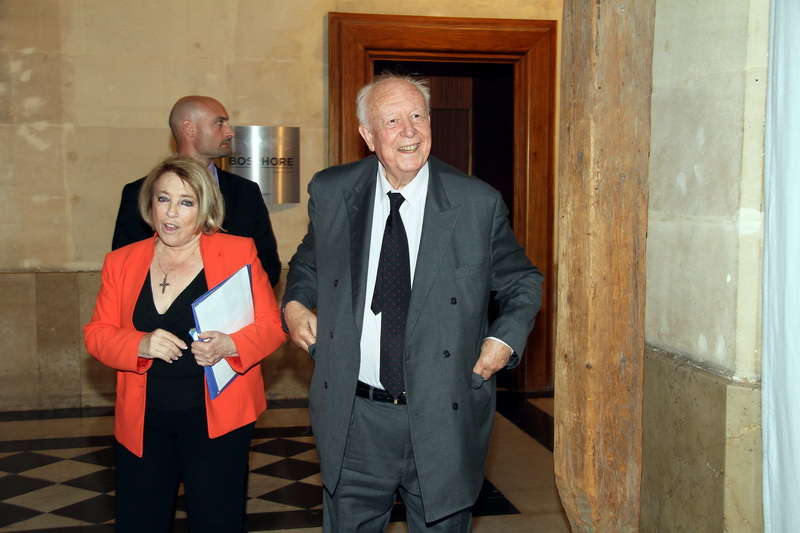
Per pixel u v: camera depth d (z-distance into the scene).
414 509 2.40
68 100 5.66
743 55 2.35
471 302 2.28
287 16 5.85
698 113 2.59
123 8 5.67
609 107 2.46
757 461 2.35
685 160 2.67
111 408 5.80
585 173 2.50
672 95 2.74
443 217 2.29
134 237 3.25
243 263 2.61
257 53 5.84
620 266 2.53
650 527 2.81
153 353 2.35
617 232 2.51
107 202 5.76
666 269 2.80
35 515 3.87
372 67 5.93
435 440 2.24
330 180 2.49
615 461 2.60
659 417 2.75
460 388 2.26
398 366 2.26
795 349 2.12
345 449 2.34
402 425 2.29
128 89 5.72
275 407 5.86
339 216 2.43
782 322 2.16
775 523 2.20
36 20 5.58
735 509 2.38
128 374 2.46
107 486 4.27
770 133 2.21
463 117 6.99
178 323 2.48
